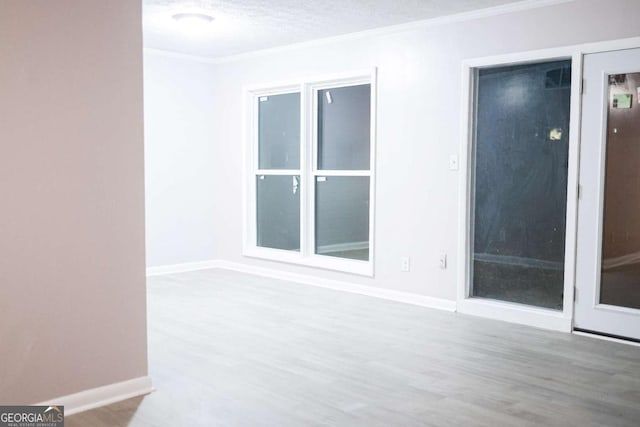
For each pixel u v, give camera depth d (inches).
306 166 246.5
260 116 270.7
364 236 232.5
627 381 133.7
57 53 111.6
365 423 110.5
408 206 210.5
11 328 108.3
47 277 112.3
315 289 234.2
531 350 156.1
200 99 275.4
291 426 109.0
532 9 177.0
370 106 224.5
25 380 110.2
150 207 260.8
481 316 191.9
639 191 161.0
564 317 174.4
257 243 275.0
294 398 122.5
